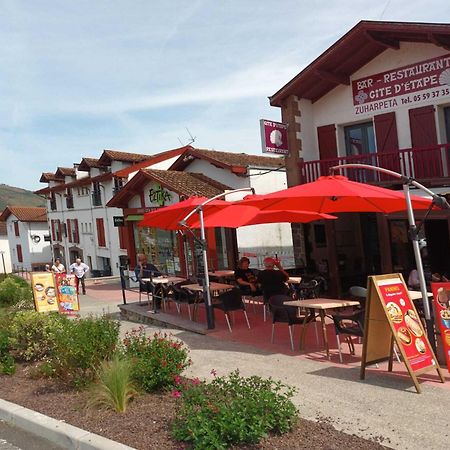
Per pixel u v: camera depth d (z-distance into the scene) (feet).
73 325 22.57
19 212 163.63
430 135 37.81
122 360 19.31
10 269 189.78
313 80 43.06
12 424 18.40
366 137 43.14
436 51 37.22
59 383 21.91
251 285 36.73
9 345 26.50
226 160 62.64
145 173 64.39
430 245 40.16
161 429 15.66
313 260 47.09
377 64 40.91
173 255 65.72
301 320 25.94
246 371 22.36
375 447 13.82
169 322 34.96
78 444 15.52
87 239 117.50
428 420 15.61
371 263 50.34
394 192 26.25
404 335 19.04
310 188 24.67
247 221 37.50
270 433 14.73
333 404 17.56
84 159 108.99
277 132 43.93
